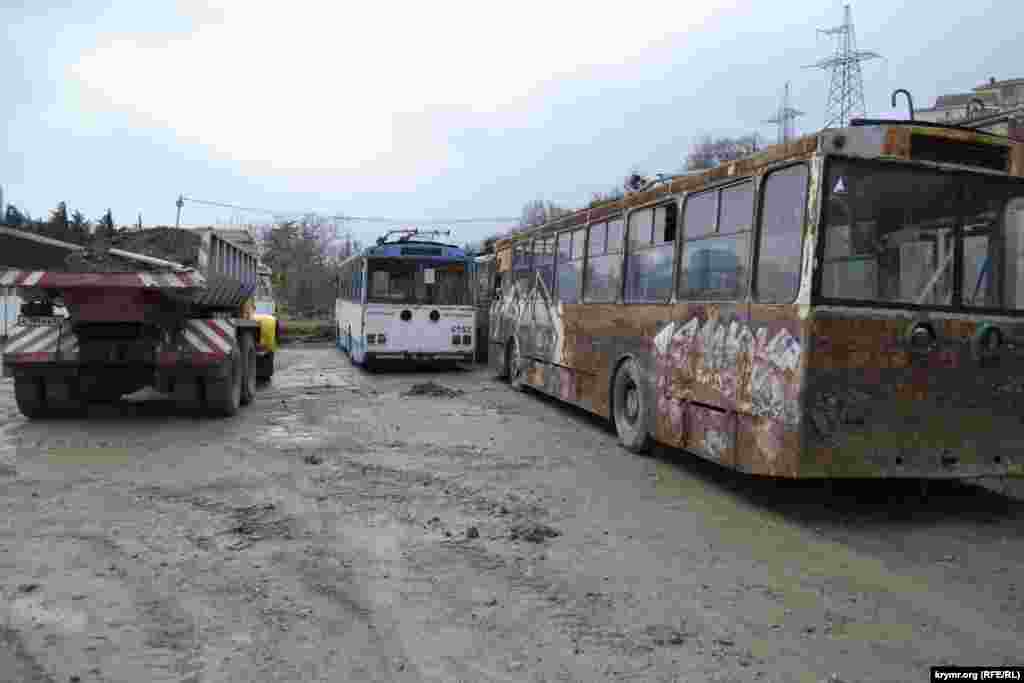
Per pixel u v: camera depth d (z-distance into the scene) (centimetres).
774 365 669
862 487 815
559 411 1319
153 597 485
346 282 2448
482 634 439
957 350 671
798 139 663
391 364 2202
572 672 396
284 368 2105
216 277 1217
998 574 557
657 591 512
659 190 913
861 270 648
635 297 975
